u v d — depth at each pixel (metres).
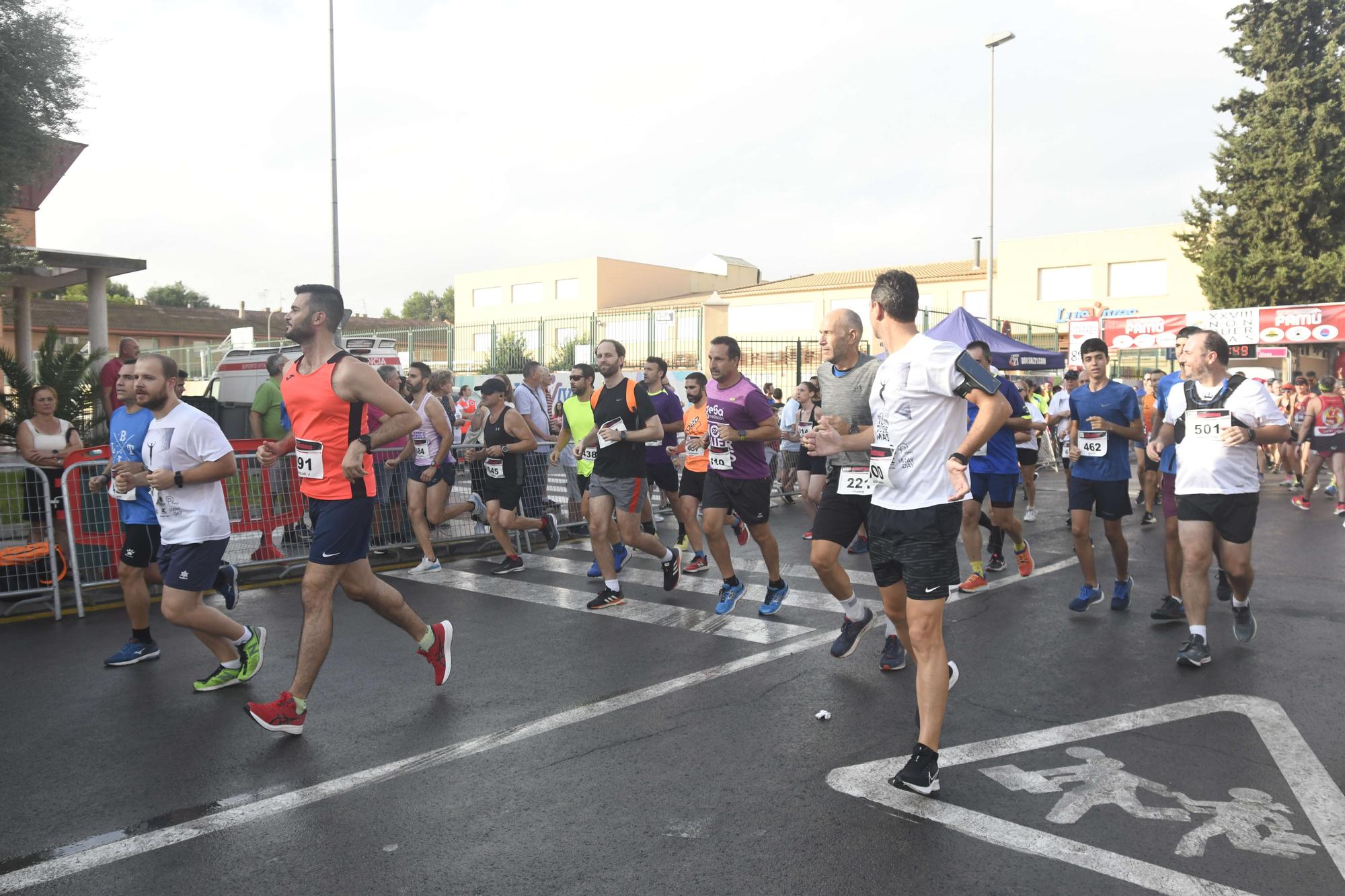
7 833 3.26
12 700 4.73
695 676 5.00
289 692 4.15
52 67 10.46
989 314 25.08
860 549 9.03
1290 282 29.75
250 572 8.09
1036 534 10.43
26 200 12.76
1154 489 11.10
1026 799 3.44
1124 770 3.70
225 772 3.78
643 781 3.64
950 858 3.00
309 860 3.04
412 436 8.01
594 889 2.83
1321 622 6.16
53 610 6.69
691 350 22.08
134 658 5.39
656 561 8.66
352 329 52.34
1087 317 26.69
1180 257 36.81
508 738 4.12
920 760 3.47
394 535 8.91
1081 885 2.83
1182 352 5.23
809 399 10.48
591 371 8.49
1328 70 29.36
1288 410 17.42
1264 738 4.04
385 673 5.15
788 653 5.42
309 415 4.15
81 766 3.85
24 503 6.84
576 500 10.21
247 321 55.28
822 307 43.19
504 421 7.92
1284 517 11.60
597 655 5.44
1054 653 5.43
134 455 5.15
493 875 2.92
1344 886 2.81
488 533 9.48
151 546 5.32
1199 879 2.86
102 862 3.04
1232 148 30.86
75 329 37.50
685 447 7.86
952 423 3.54
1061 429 17.67
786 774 3.69
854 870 2.93
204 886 2.88
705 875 2.90
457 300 56.78
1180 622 6.19
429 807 3.43
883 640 5.70
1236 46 31.12
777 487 13.77
